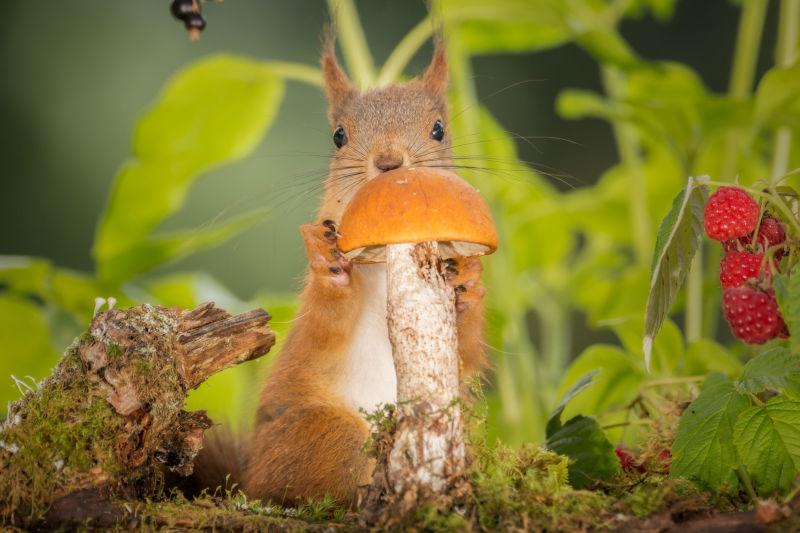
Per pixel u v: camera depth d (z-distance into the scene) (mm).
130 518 2959
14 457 2963
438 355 2965
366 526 2951
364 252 3021
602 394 3176
